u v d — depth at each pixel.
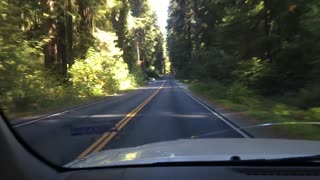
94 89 44.94
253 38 32.66
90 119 20.36
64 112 25.06
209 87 48.16
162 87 75.25
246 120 19.48
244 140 4.69
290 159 3.26
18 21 26.58
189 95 46.47
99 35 52.88
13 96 25.02
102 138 13.73
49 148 11.42
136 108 27.66
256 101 26.23
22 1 32.97
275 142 4.45
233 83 37.53
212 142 4.49
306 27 21.22
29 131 15.55
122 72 69.12
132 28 99.50
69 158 9.88
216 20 52.84
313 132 14.20
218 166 3.23
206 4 54.62
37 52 30.33
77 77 42.91
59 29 39.09
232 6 36.25
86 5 46.50
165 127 16.83
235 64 40.19
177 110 26.00
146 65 139.88
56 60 37.34
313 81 22.17
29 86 26.98
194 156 3.51
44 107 28.38
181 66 110.62
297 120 17.64
